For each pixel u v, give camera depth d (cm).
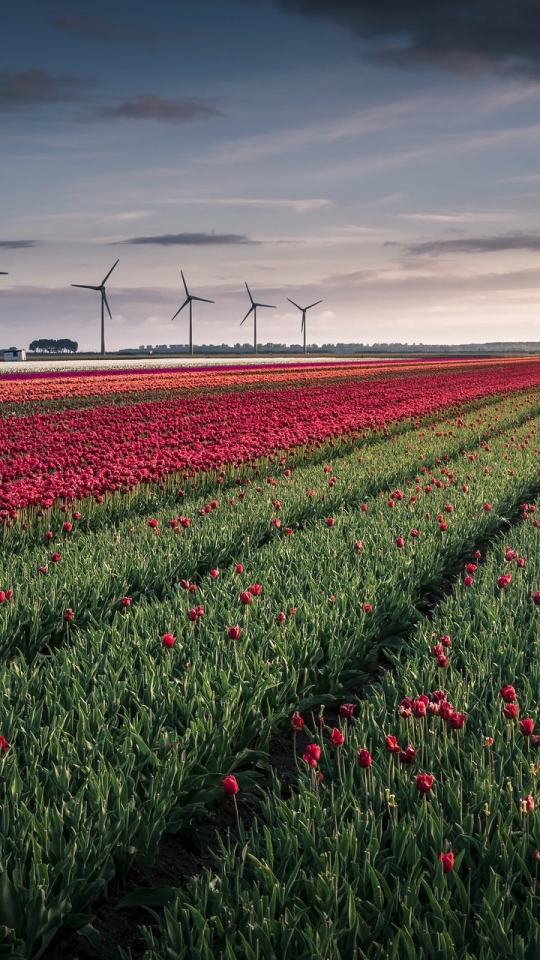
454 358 15200
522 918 390
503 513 1484
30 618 815
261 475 1872
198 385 5738
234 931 375
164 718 589
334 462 1966
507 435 2694
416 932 378
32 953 414
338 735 479
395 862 432
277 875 426
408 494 1556
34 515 1324
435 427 2850
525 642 746
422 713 497
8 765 520
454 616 842
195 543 1131
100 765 506
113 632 763
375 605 860
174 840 542
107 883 470
